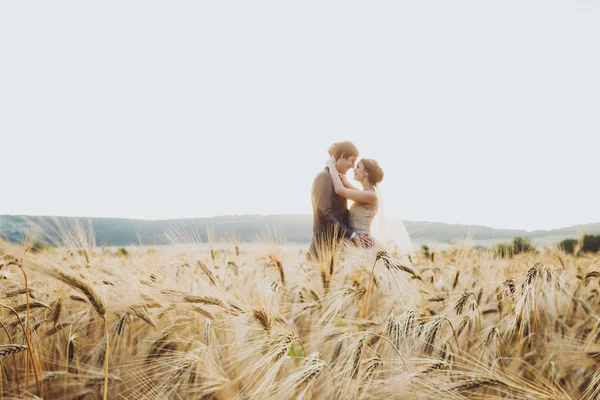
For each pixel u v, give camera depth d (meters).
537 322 2.46
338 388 1.73
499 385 1.55
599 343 1.91
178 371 1.83
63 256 2.03
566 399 1.55
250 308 1.91
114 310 2.09
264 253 3.07
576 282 2.88
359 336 1.81
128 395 1.92
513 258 3.16
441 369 1.70
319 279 2.90
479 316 2.32
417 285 2.65
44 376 1.88
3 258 2.15
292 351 2.06
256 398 1.61
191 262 2.59
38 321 2.24
